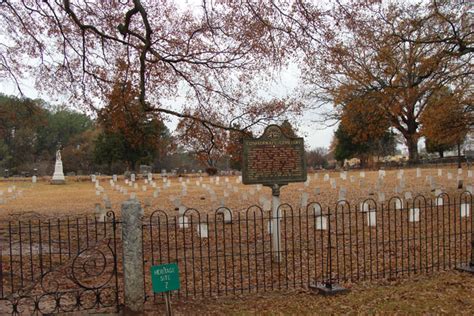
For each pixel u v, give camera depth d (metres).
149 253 11.49
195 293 7.69
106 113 16.88
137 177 53.88
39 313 6.92
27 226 14.95
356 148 62.06
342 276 8.98
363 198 20.34
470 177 28.31
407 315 6.58
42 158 79.69
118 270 9.75
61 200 25.16
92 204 22.33
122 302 7.42
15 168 71.81
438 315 6.53
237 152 15.31
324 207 18.33
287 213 17.00
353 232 13.49
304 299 7.46
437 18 17.31
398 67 19.58
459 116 20.75
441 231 13.36
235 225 15.18
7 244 12.69
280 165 10.01
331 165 78.56
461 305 6.91
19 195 28.73
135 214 6.92
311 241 12.48
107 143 53.91
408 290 7.72
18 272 9.56
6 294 7.95
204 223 10.21
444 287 7.84
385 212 16.59
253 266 10.02
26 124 20.28
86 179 51.50
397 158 84.38
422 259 10.27
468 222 14.61
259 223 15.30
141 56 14.08
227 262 10.41
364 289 7.91
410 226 14.27
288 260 10.49
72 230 14.91
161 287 6.02
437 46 18.94
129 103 16.28
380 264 9.93
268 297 7.64
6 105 19.14
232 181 37.12
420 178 29.91
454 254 10.06
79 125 84.31
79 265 10.23
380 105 20.39
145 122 18.22
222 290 8.23
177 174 59.06
